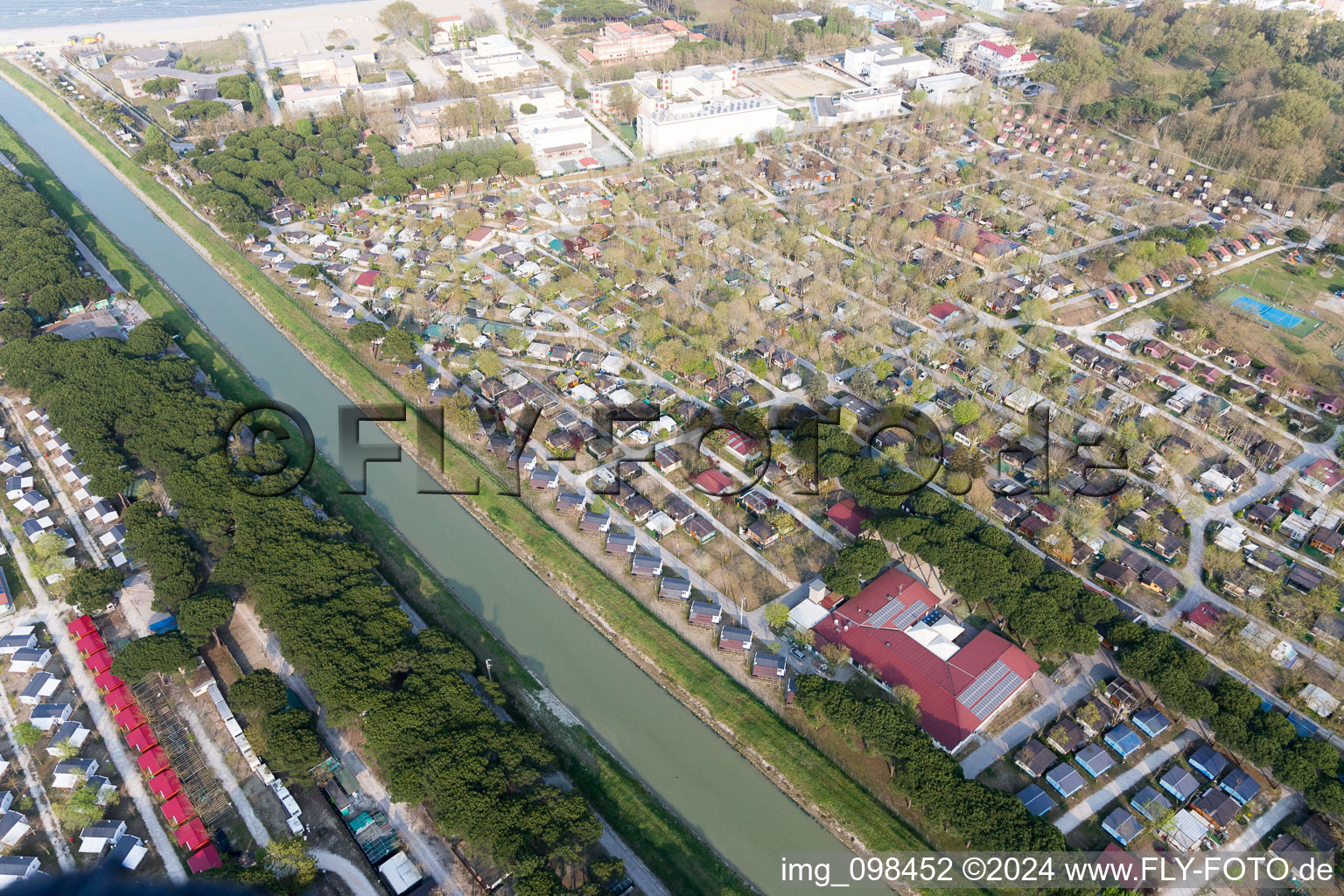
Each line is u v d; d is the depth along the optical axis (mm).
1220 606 179625
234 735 152000
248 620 176000
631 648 174750
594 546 197125
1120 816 141250
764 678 166375
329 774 146375
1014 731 156375
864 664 165750
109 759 150500
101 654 166000
